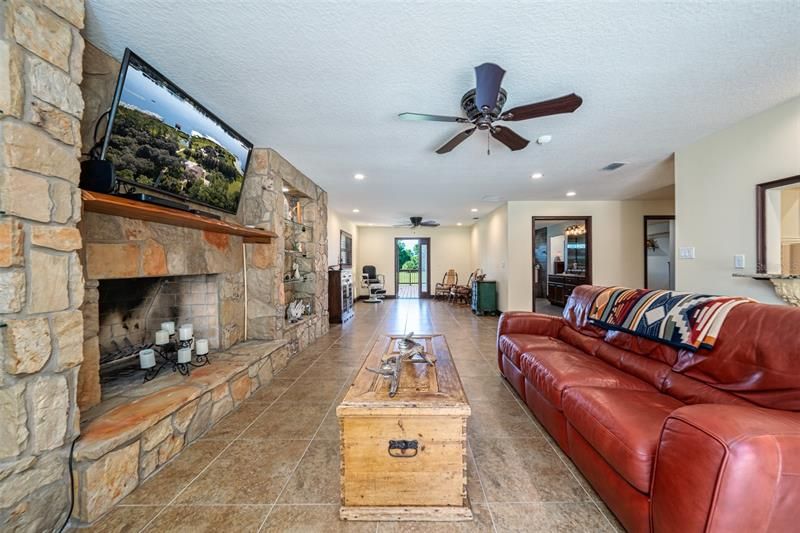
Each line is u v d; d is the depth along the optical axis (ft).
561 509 4.52
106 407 5.49
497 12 4.75
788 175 7.57
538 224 28.30
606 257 19.71
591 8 4.68
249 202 10.46
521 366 7.59
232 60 5.95
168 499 4.73
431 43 5.45
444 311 23.61
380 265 32.17
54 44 4.05
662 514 3.19
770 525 2.67
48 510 3.99
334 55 5.80
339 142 9.94
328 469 5.45
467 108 6.95
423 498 4.43
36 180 3.85
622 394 4.99
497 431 6.64
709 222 9.52
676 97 7.31
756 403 4.03
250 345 9.78
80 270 4.37
